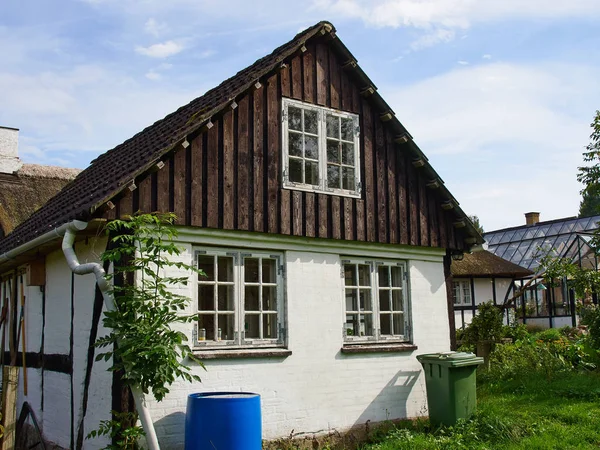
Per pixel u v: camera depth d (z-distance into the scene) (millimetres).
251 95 9031
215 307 8289
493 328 15727
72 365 8469
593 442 8414
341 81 10219
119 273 7512
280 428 8570
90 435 6992
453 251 11414
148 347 6500
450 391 9359
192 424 7062
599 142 15148
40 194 19297
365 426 9469
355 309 9906
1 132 20328
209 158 8422
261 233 8812
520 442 8383
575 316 29016
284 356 8766
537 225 37781
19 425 10430
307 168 9562
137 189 7668
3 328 11617
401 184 10656
